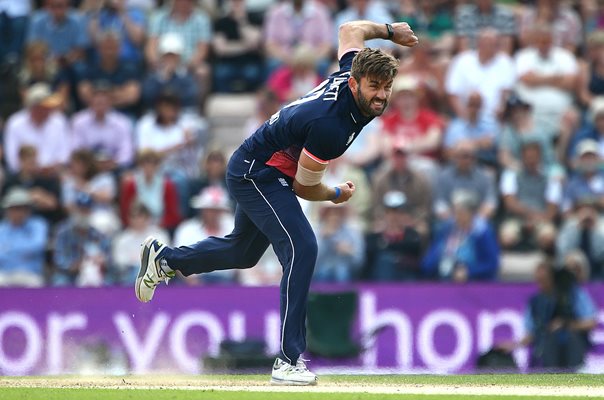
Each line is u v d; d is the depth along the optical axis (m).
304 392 20.92
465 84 46.75
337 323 34.97
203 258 23.11
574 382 24.91
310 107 20.72
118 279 39.16
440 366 35.44
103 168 43.75
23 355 34.72
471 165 42.16
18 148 45.00
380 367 35.16
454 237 38.72
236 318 35.09
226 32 50.22
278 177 21.84
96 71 47.88
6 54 51.47
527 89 47.41
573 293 35.66
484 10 49.19
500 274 40.12
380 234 39.25
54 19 50.19
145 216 39.72
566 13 50.94
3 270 40.00
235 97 49.69
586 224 40.69
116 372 34.38
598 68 48.00
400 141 43.84
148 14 52.41
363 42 22.20
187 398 19.95
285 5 49.84
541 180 42.94
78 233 39.66
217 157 42.47
